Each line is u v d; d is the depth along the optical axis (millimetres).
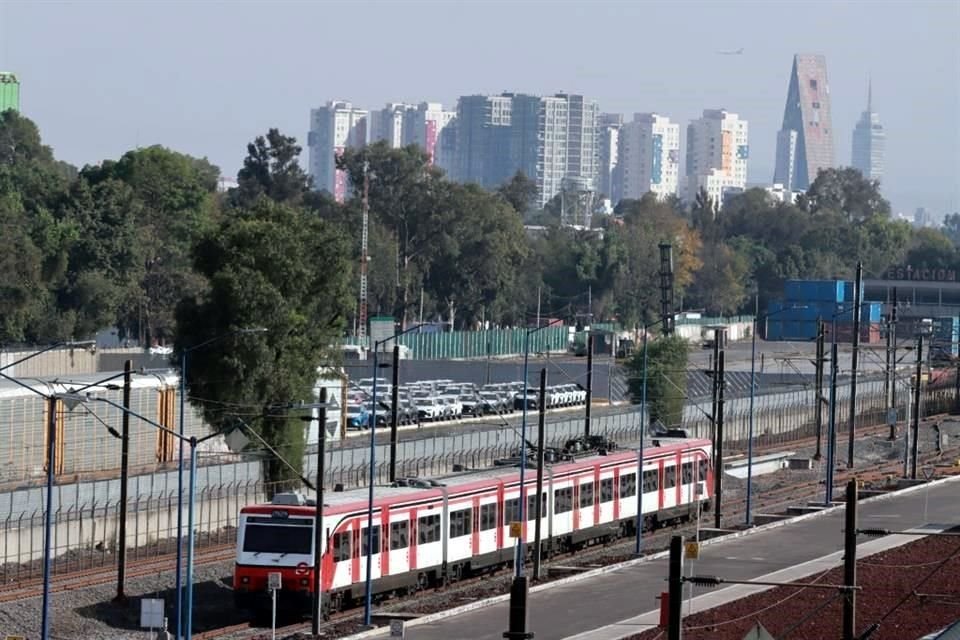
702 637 163375
